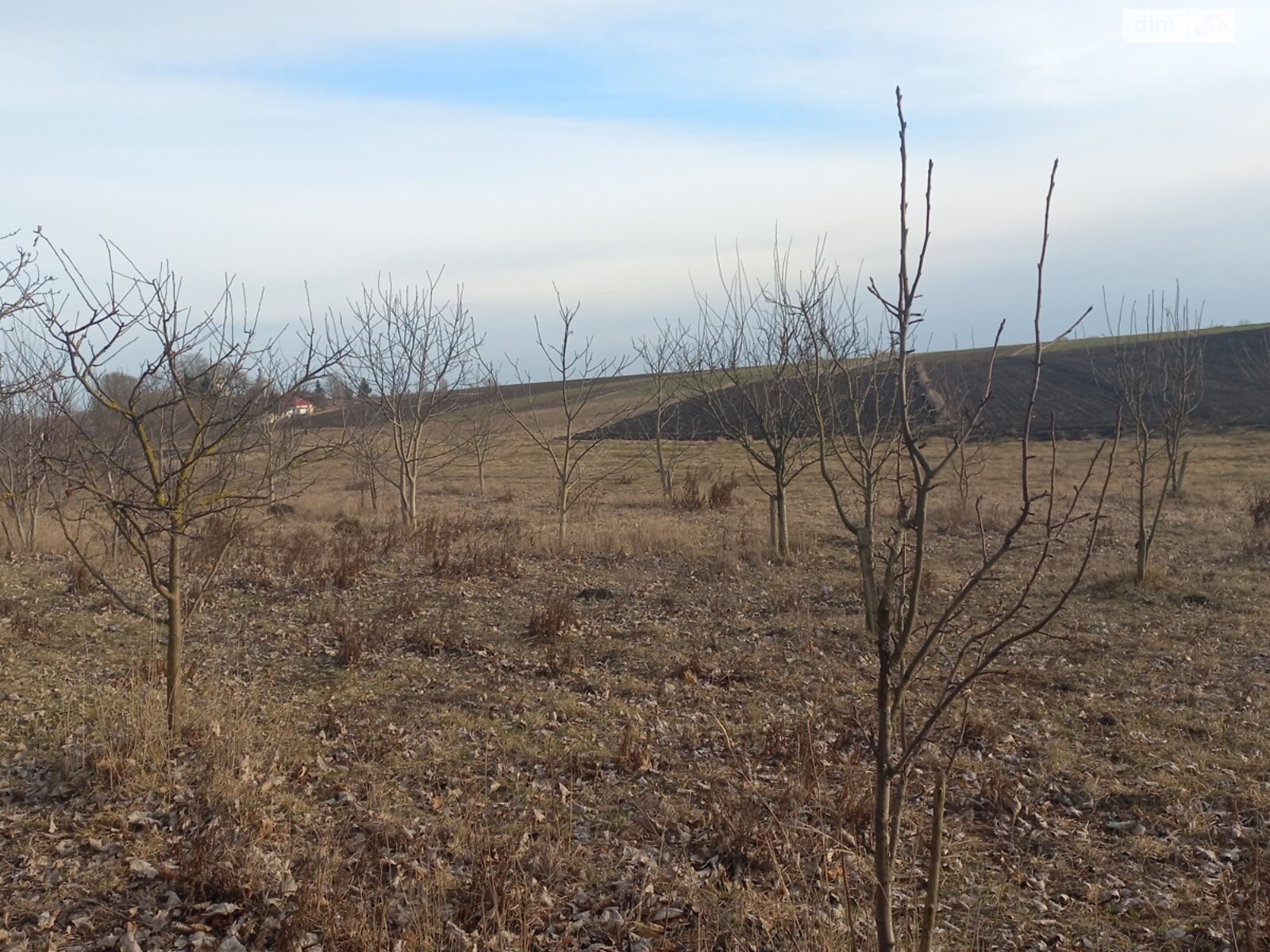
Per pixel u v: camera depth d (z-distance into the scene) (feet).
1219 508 64.44
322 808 17.81
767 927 13.65
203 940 13.10
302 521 64.90
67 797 17.33
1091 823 17.78
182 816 16.66
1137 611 35.22
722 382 54.80
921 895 14.82
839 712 24.45
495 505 80.48
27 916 13.57
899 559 10.21
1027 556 46.62
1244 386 144.97
